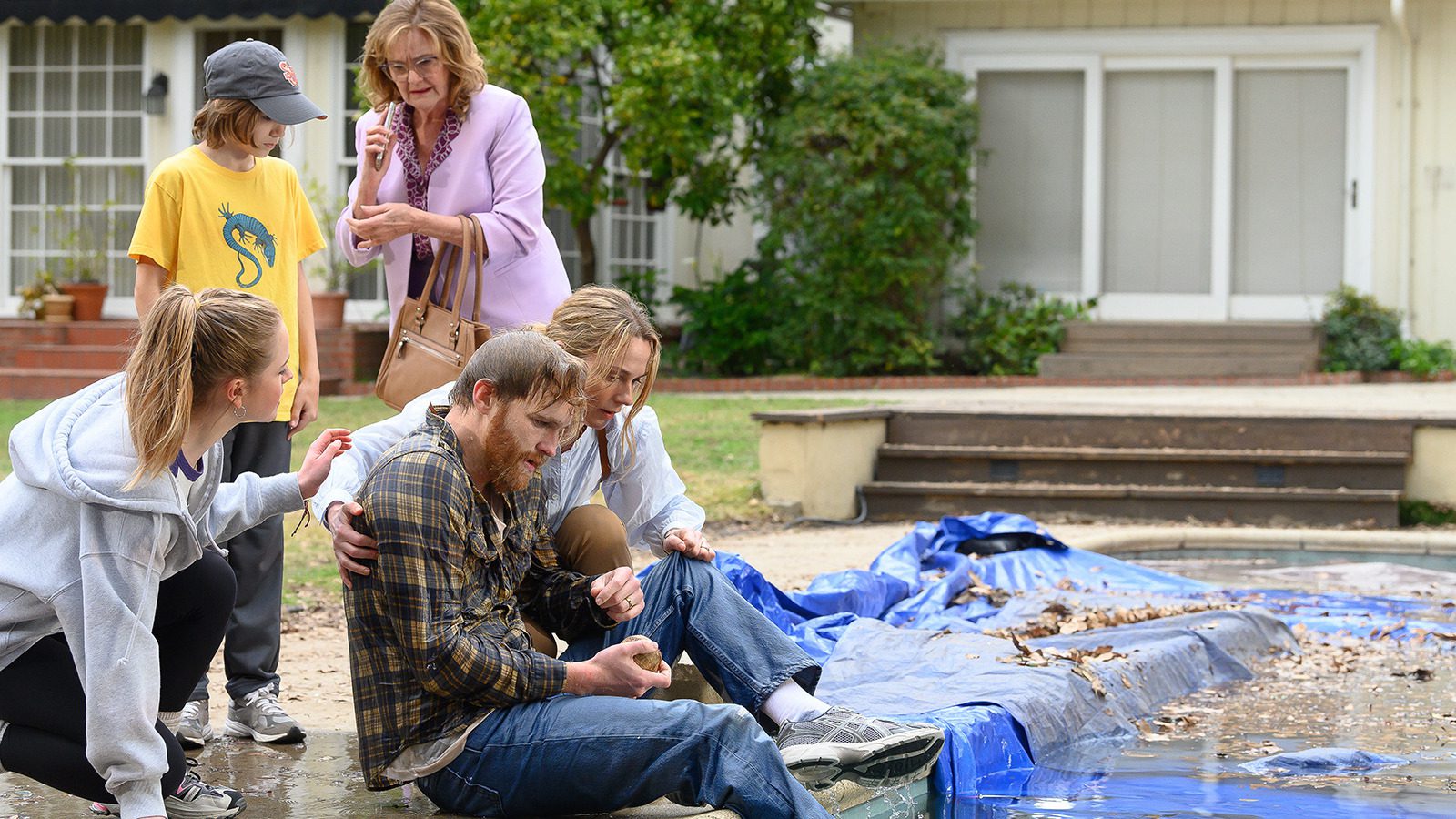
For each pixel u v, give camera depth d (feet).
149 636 13.74
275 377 14.26
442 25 20.44
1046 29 79.15
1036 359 74.64
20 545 13.65
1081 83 79.51
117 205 77.00
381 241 20.51
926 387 70.85
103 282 77.20
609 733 15.08
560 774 15.23
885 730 16.99
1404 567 38.47
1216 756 20.77
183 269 19.47
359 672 15.72
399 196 21.56
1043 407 50.62
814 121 72.95
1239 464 47.11
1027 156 80.18
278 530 19.83
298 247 20.79
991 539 35.65
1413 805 18.16
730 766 14.89
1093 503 46.88
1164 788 18.97
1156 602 30.81
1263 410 48.39
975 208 80.48
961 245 76.07
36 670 14.28
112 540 13.55
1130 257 79.97
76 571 13.65
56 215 77.30
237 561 19.45
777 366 77.05
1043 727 20.74
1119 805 18.10
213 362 13.79
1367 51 76.38
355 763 18.37
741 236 82.48
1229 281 78.74
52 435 13.62
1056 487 47.37
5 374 67.10
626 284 78.43
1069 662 23.31
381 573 14.97
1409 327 76.54
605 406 17.34
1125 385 70.54
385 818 15.81
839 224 73.26
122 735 13.56
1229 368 72.54
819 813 14.93
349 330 69.00
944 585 31.01
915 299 75.20
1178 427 48.37
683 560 17.95
